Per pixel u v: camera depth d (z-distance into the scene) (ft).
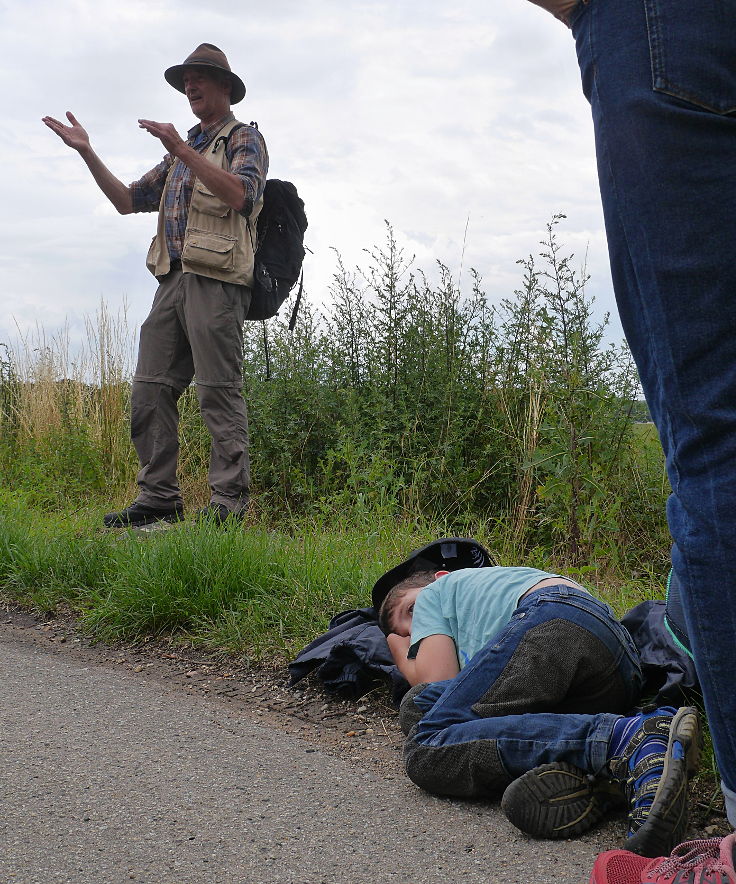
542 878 6.32
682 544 5.38
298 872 6.44
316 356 23.80
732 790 5.38
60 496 24.21
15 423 29.99
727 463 5.30
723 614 5.24
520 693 7.91
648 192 5.45
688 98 5.33
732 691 5.26
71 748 8.93
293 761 8.68
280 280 19.02
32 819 7.30
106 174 19.52
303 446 23.04
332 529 18.24
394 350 22.75
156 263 19.03
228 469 18.83
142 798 7.74
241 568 13.80
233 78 18.89
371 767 8.61
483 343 22.35
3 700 10.47
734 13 5.32
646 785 6.66
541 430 18.37
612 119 5.57
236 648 12.18
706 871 5.14
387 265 23.16
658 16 5.41
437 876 6.37
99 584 14.87
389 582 11.10
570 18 5.90
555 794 6.95
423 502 20.34
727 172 5.32
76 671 11.73
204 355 18.47
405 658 9.81
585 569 15.14
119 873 6.43
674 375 5.47
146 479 19.25
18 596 15.29
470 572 9.64
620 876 5.53
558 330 18.53
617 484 18.06
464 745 7.57
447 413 21.42
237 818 7.35
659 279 5.46
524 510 18.52
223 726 9.68
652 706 8.14
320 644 11.16
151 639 13.03
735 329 5.34
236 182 17.80
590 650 8.11
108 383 27.09
